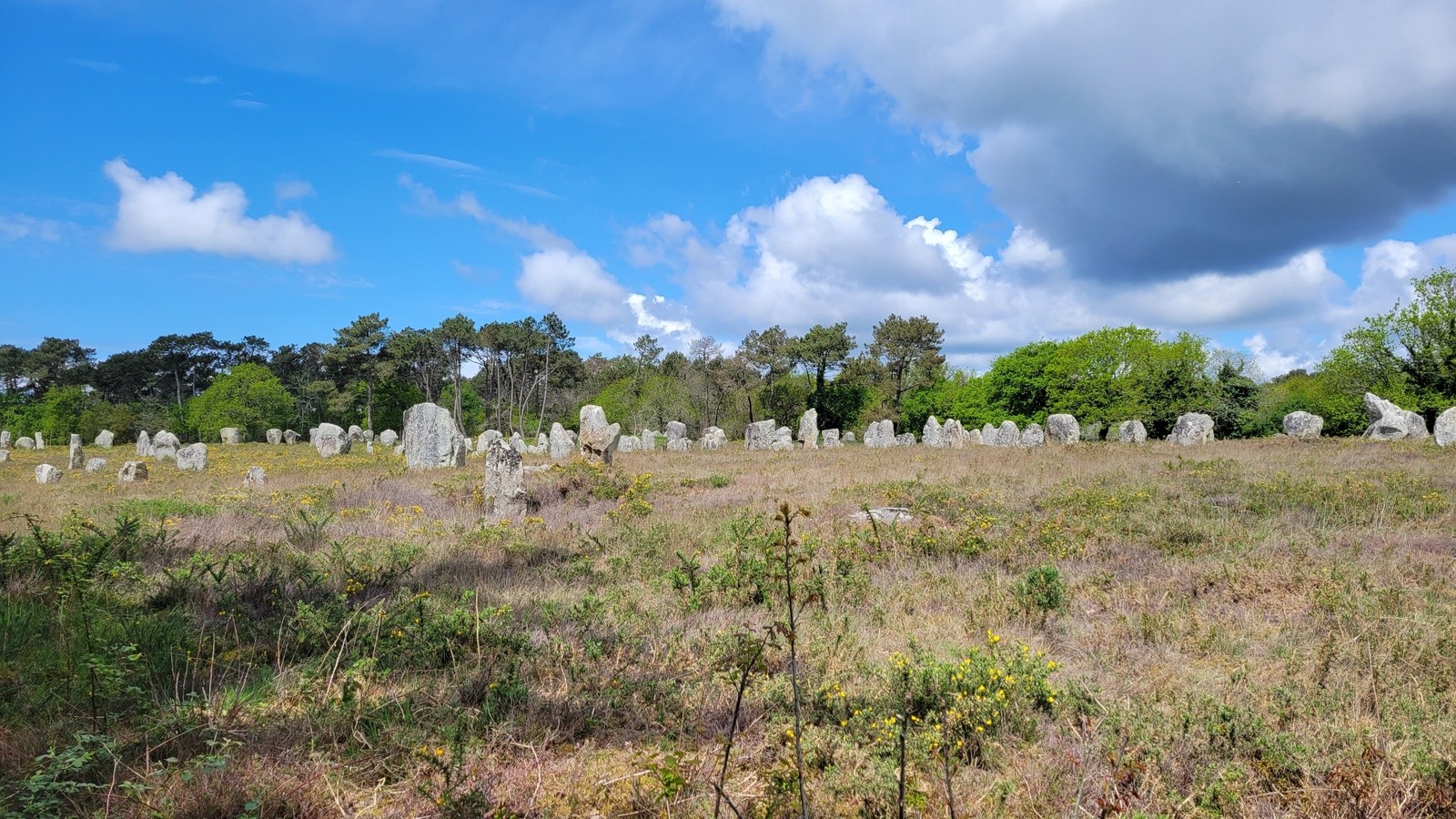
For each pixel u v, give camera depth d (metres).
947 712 4.25
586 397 75.06
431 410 24.62
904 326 62.34
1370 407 30.22
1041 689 4.52
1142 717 4.17
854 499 13.77
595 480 16.16
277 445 54.88
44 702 4.35
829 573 7.72
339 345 71.31
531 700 4.69
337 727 4.34
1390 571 7.34
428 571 8.41
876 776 3.60
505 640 5.63
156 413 66.62
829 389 64.56
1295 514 10.64
